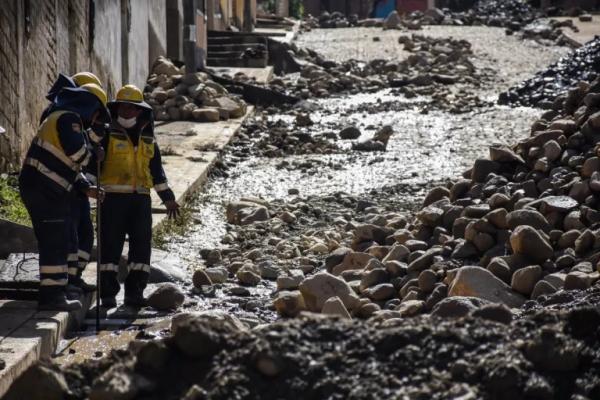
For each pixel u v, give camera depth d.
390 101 54.94
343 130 44.28
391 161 38.91
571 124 24.98
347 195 32.66
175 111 48.25
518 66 66.81
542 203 21.73
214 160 37.47
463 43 73.44
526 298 18.50
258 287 22.11
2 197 25.69
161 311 19.56
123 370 11.64
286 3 113.44
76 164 17.62
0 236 21.67
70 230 18.42
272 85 60.03
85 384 12.16
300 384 11.23
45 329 16.34
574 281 18.16
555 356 11.48
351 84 60.66
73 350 16.62
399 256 21.75
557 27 84.19
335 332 11.80
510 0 104.44
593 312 11.89
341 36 83.50
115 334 17.69
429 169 37.09
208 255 24.78
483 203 23.78
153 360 11.66
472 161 38.31
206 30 68.06
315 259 24.34
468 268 18.59
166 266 22.78
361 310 19.05
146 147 19.48
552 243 20.58
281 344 11.55
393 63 66.44
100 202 18.03
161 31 59.41
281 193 33.59
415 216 26.41
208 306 20.23
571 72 53.62
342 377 11.27
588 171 22.59
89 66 40.09
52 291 17.58
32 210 17.55
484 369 11.30
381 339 11.67
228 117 48.56
